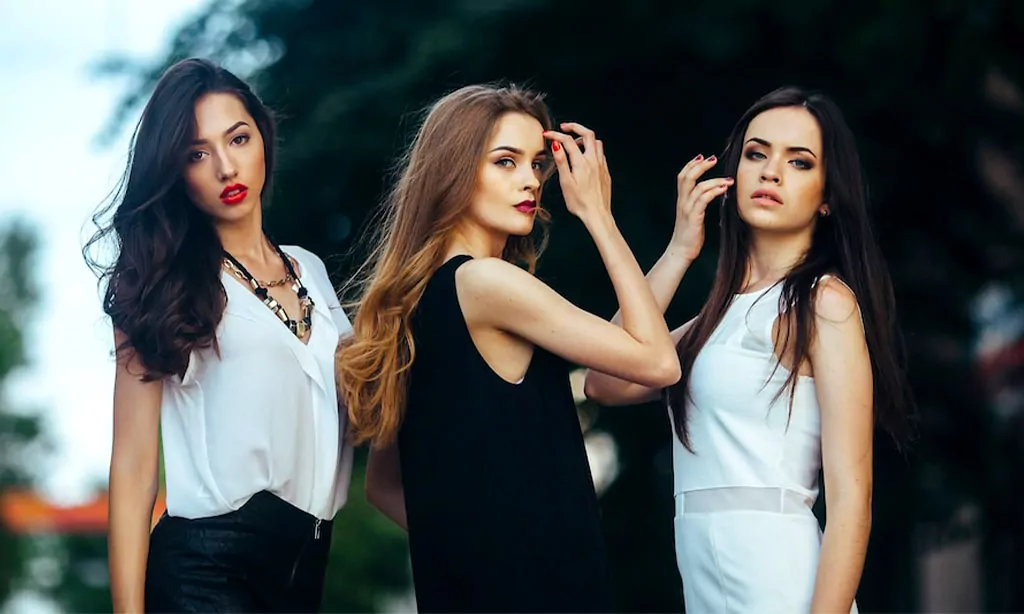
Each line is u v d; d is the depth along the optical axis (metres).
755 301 3.54
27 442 30.53
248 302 3.57
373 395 3.48
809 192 3.53
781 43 8.09
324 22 8.63
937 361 8.53
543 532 3.31
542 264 7.73
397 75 7.89
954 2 7.64
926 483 8.38
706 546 3.51
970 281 8.59
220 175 3.51
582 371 8.52
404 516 3.90
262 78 8.56
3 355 30.81
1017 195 8.76
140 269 3.47
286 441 3.52
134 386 3.52
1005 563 9.27
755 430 3.47
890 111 8.17
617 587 8.80
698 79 8.28
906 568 8.86
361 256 4.52
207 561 3.46
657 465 8.77
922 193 8.48
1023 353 8.85
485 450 3.33
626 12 7.92
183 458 3.54
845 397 3.37
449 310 3.39
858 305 3.49
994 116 8.29
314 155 7.88
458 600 3.35
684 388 3.60
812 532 3.45
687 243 3.81
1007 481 8.60
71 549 26.94
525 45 8.10
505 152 3.46
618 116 8.36
